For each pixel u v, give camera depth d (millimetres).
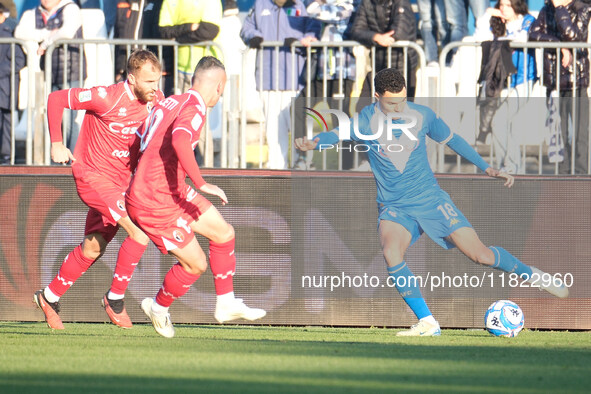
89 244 19531
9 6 33438
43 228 23828
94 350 15031
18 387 10750
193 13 26234
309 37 26000
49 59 25922
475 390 10852
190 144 15719
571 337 20531
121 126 18859
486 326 20406
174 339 17828
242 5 34031
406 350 15844
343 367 12891
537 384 11492
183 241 16719
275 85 26141
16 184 23891
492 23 28047
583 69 25672
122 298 19766
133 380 11359
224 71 16656
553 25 26000
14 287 23922
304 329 22312
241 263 23609
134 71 18438
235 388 10727
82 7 32031
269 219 23562
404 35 25859
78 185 19141
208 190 15844
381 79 21594
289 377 11742
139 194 16359
